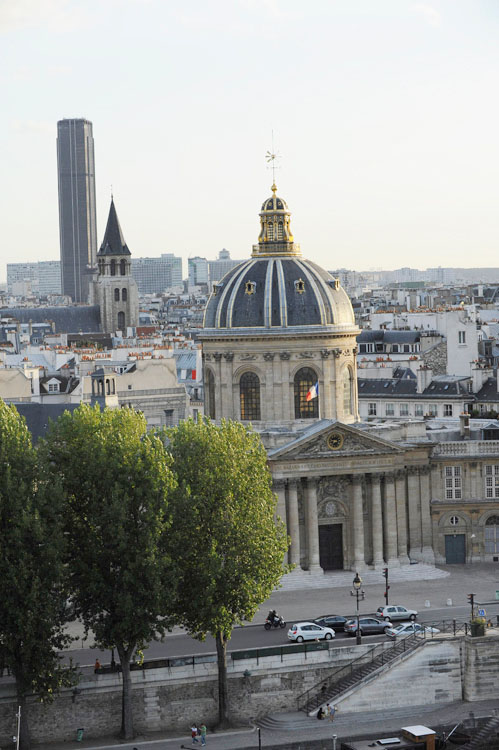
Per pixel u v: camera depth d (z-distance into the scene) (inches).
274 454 6648.6
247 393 7199.8
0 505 5039.4
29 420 7209.6
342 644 5570.9
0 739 5083.7
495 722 5221.5
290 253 7357.3
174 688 5290.4
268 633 5821.9
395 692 5452.8
